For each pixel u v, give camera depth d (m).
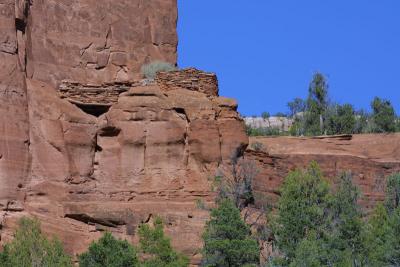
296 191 58.50
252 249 53.78
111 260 51.19
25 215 56.12
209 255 53.81
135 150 58.84
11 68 58.19
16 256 51.84
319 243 55.38
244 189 59.06
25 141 57.38
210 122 59.47
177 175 58.66
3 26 58.59
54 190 57.25
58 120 58.56
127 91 59.94
